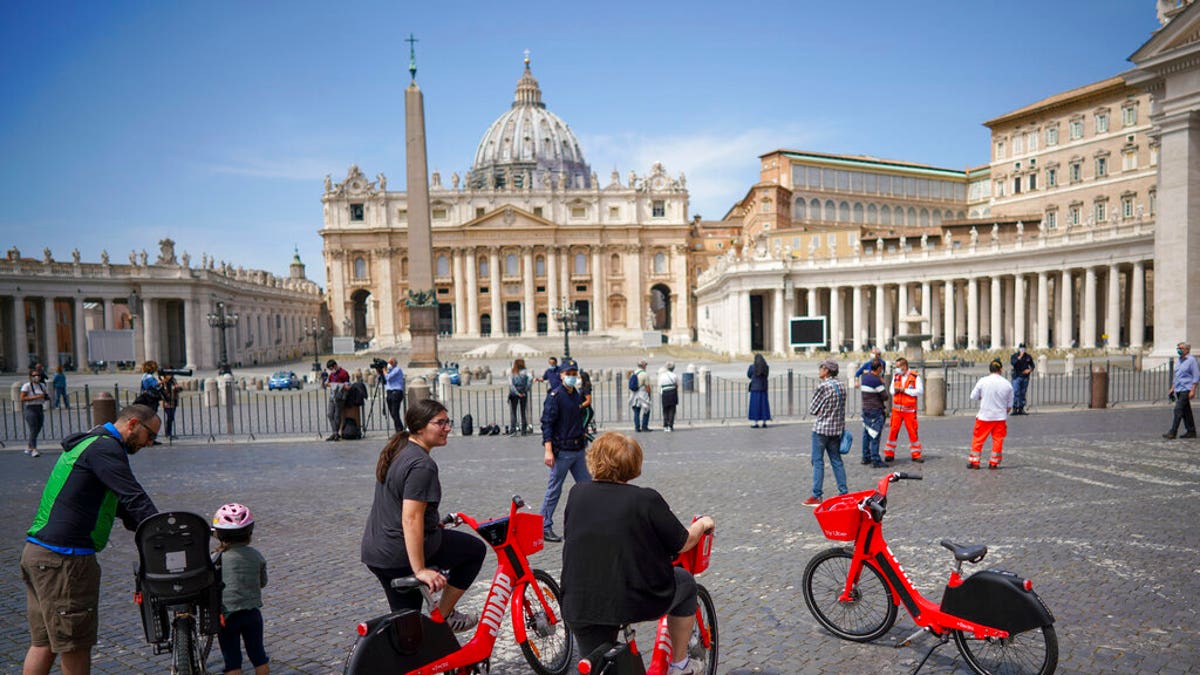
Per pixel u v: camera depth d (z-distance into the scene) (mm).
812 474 12359
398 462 4785
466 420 18406
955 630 5246
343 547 8555
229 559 4840
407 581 4359
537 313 114438
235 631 4832
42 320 66938
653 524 4043
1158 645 5559
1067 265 50719
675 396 18562
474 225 109812
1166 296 26797
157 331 68375
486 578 7574
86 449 4535
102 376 53875
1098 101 66312
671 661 4523
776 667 5387
